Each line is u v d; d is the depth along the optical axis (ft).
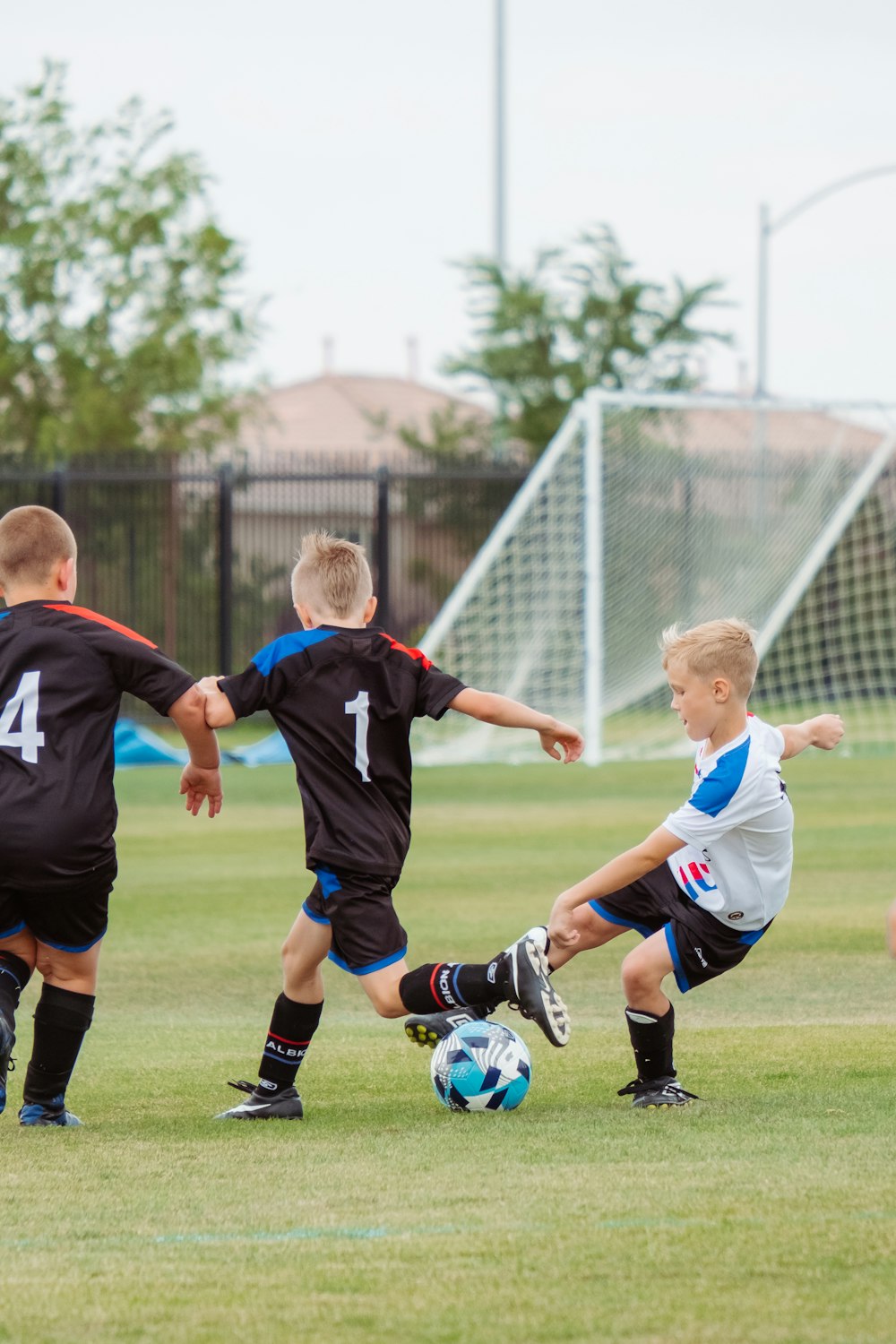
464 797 149.07
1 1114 45.98
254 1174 37.96
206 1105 46.75
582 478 200.44
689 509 210.18
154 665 44.39
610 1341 27.12
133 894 93.86
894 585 224.74
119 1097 47.96
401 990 42.91
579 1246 31.89
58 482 227.61
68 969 44.78
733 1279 29.86
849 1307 28.45
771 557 216.13
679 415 249.55
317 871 44.06
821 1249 31.45
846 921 81.76
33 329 313.32
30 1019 62.13
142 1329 27.99
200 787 47.06
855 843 113.09
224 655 229.25
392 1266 30.99
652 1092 45.21
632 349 322.96
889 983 66.03
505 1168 37.99
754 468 217.15
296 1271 30.78
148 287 315.78
